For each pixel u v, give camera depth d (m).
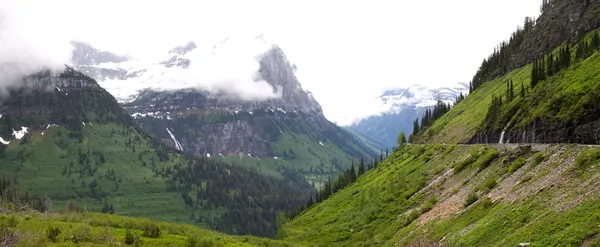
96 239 46.34
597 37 109.62
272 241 82.56
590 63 79.31
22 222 51.00
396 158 152.12
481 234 48.22
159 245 47.56
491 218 50.69
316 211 144.62
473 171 74.69
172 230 61.16
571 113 60.94
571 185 43.94
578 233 34.72
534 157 58.66
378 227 86.44
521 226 43.34
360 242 83.31
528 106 80.25
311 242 98.94
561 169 49.44
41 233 45.09
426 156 113.69
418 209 78.56
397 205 90.81
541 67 116.88
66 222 57.44
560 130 62.22
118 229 56.12
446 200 72.75
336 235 96.81
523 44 179.12
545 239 37.19
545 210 42.78
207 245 50.44
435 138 142.25
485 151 79.75
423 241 60.84
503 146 79.06
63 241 44.22
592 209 36.50
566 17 154.50
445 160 97.44
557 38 153.50
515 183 56.31
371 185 130.38
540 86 86.25
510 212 47.97
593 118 56.00
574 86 69.25
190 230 66.06
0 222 47.12
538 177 52.22
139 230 57.66
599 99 56.59
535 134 70.00
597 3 141.50
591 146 50.88
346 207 122.81
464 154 90.50
